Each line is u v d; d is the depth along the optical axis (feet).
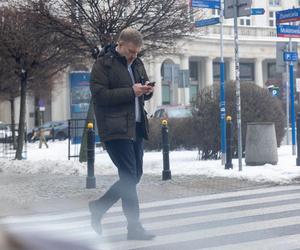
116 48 30.37
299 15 71.82
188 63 230.27
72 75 90.58
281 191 48.65
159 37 68.90
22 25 73.67
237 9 58.39
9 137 117.39
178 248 29.78
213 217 38.19
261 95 73.82
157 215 39.52
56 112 229.66
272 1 252.42
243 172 57.31
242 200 44.65
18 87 125.80
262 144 62.69
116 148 29.76
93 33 67.97
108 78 29.76
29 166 70.85
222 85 64.75
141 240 31.45
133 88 29.27
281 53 83.30
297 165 61.31
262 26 245.86
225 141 63.41
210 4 65.36
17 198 48.60
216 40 233.55
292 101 77.25
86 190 51.80
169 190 50.55
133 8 67.67
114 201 30.71
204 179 55.57
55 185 55.47
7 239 19.58
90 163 52.90
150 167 66.69
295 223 35.53
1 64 86.53
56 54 77.77
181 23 69.56
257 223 35.78
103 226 35.83
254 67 247.70
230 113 71.20
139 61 31.42
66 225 35.65
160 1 67.67
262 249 29.40
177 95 221.87
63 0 67.67
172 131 88.79
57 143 154.40
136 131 30.66
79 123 88.74
